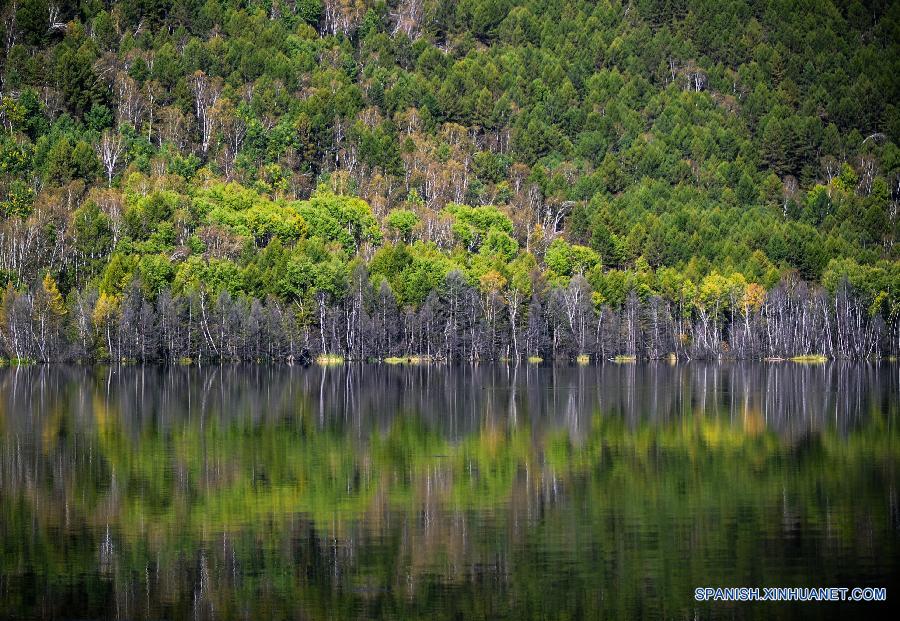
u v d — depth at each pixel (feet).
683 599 503.20
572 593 508.94
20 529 604.90
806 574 534.37
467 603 496.64
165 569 537.65
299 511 647.56
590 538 592.19
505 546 577.84
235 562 548.72
